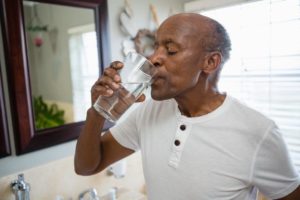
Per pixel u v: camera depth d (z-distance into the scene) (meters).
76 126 1.24
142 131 0.76
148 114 0.77
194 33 0.60
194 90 0.65
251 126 0.63
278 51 1.53
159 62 0.60
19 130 1.03
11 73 1.00
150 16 1.58
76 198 1.25
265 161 0.63
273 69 1.56
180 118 0.69
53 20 1.11
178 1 1.79
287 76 1.52
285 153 0.64
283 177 0.65
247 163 0.63
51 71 1.12
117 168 1.33
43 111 1.11
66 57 1.17
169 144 0.69
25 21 1.02
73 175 1.23
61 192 1.19
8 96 1.02
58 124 1.17
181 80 0.61
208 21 0.63
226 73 1.75
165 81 0.61
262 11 1.55
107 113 0.64
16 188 0.99
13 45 0.99
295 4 1.44
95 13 1.26
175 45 0.60
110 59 1.37
